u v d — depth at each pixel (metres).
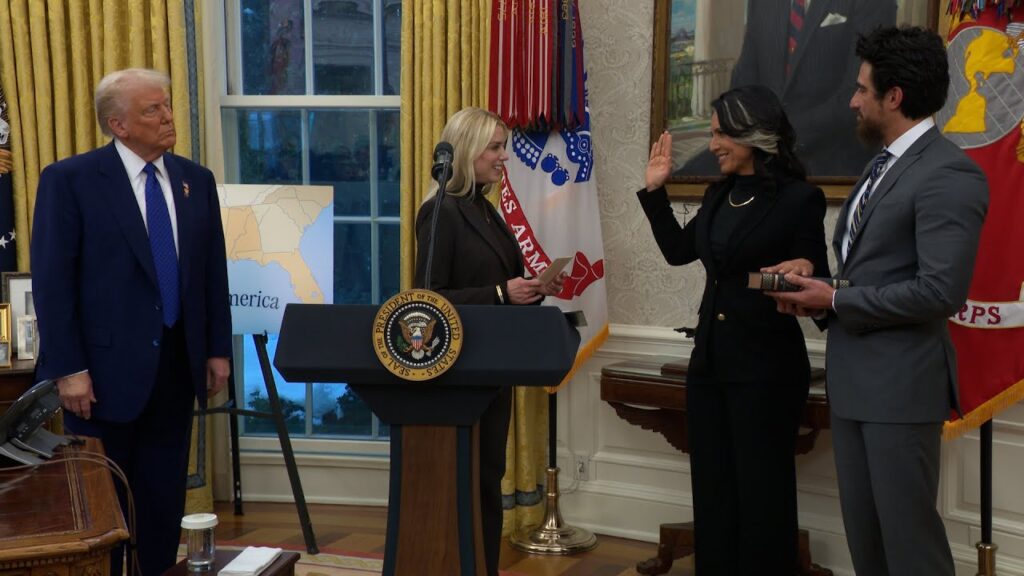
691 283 3.99
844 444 2.62
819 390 3.35
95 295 2.79
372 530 4.21
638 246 4.12
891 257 2.51
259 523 4.30
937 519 2.54
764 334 2.97
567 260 2.66
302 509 3.91
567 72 3.88
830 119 3.58
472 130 2.92
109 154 2.85
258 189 4.04
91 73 4.30
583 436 4.28
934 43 2.46
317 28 4.61
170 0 4.23
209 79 4.40
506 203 3.98
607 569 3.78
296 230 4.02
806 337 3.75
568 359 1.70
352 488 4.62
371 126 4.63
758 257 2.96
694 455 3.16
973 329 3.07
